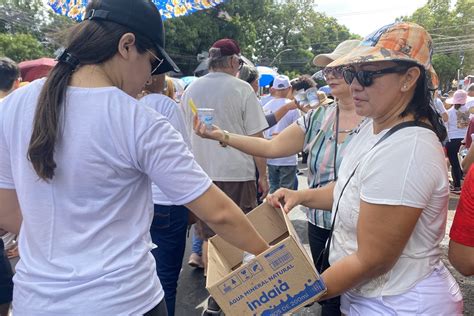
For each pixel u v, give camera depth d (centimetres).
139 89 125
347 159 149
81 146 105
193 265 370
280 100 518
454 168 687
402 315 127
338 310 198
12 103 116
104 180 108
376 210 118
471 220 125
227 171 308
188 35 2541
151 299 123
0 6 2238
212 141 308
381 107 126
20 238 122
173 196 114
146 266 122
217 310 286
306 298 123
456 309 135
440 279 132
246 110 307
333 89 217
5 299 229
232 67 311
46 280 110
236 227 120
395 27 123
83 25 113
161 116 114
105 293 109
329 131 226
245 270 121
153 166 111
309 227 241
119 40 112
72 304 108
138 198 118
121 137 107
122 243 114
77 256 110
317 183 232
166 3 261
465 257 129
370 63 121
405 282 127
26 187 111
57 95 106
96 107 107
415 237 126
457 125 683
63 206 108
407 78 122
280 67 5197
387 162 118
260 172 342
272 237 173
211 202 115
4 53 2234
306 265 120
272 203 172
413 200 115
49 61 461
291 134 240
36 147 102
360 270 123
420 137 120
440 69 4209
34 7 2245
